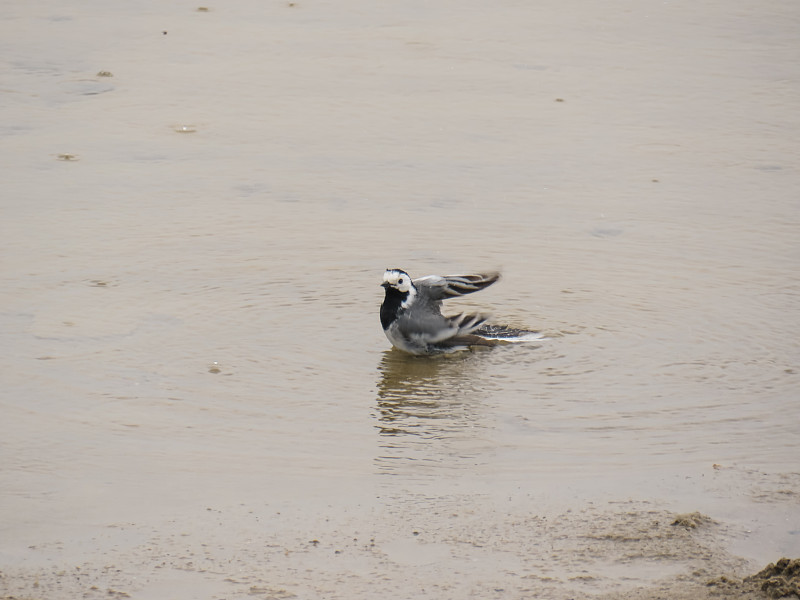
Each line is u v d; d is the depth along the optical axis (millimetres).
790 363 13250
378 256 16484
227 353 13344
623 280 15812
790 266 16328
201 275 15648
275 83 24484
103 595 8125
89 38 27047
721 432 11430
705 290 15484
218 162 20188
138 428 11336
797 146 21609
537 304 15055
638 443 11141
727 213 18375
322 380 12758
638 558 8734
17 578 8344
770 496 9906
